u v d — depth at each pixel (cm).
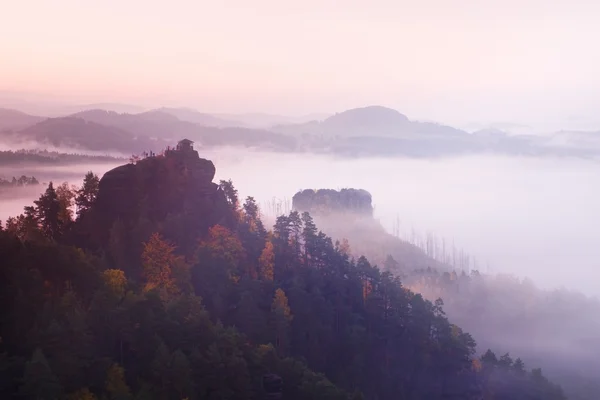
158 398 9569
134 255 15050
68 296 10144
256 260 16538
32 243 11306
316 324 14938
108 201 16362
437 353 16438
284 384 11588
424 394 15662
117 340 10169
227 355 10994
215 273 14662
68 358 8950
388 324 16562
